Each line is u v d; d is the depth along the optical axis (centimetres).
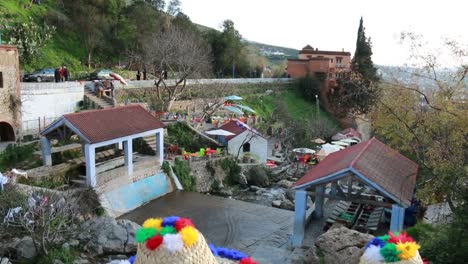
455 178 1443
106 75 4556
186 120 3981
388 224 2052
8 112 2773
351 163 1797
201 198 2845
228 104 5291
